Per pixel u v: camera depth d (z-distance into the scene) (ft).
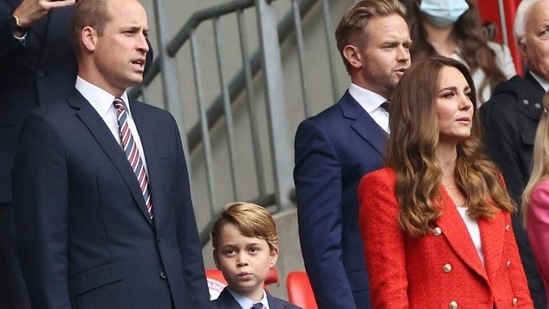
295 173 79.56
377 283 70.44
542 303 85.30
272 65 109.40
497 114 89.04
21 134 71.61
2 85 77.71
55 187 70.33
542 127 76.95
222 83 111.14
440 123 71.26
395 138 71.56
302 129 79.30
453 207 70.69
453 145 71.92
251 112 110.32
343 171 78.23
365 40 79.71
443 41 97.66
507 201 71.92
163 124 74.54
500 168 88.38
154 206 71.87
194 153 116.88
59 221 70.18
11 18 75.61
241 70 116.26
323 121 79.10
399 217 70.18
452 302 69.51
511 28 116.16
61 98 72.43
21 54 77.46
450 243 69.87
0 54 76.28
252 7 114.11
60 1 76.18
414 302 70.03
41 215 70.03
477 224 71.20
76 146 70.95
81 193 70.69
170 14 118.93
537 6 90.43
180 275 72.02
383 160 74.49
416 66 72.08
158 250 71.51
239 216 83.92
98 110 72.49
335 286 76.18
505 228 71.51
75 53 75.31
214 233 84.64
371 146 78.59
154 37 118.83
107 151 71.41
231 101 116.78
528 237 78.64
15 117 77.20
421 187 70.13
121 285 70.18
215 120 116.47
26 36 76.69
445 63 72.02
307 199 78.13
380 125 79.41
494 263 70.28
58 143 70.69
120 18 72.54
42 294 69.46
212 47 118.11
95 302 69.97
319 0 115.65
